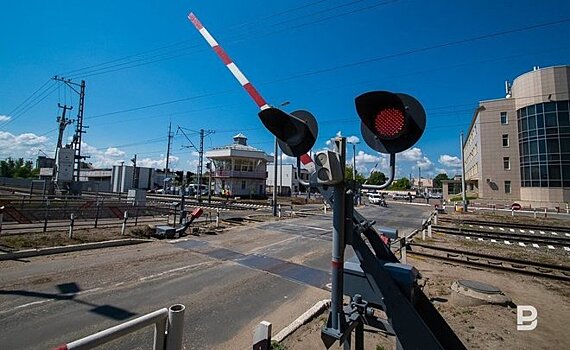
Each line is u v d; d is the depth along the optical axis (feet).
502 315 17.20
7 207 40.45
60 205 55.36
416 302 7.99
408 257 31.94
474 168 170.09
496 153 135.74
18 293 18.13
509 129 133.90
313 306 17.53
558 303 19.79
